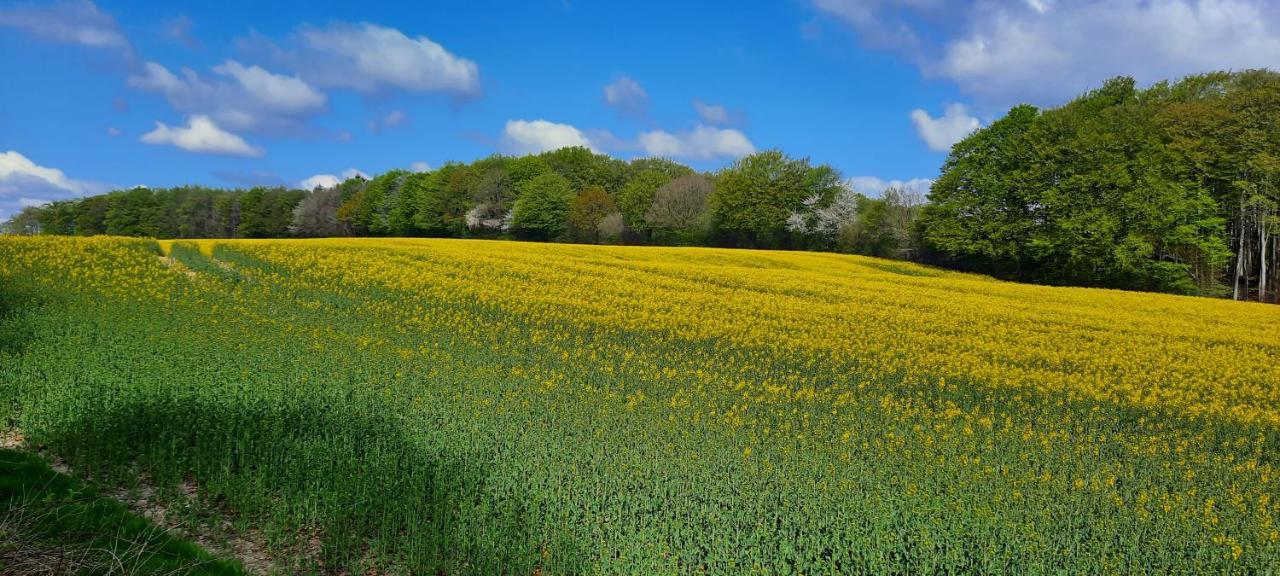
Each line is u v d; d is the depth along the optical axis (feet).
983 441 41.29
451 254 117.29
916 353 64.75
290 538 26.08
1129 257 153.79
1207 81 186.09
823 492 30.66
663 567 24.02
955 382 55.72
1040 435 43.37
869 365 60.39
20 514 23.29
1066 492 32.83
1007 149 181.78
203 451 32.07
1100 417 48.01
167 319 61.36
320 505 27.91
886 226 231.50
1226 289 160.56
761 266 145.59
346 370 48.39
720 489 30.86
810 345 65.87
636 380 51.60
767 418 43.62
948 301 97.45
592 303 82.43
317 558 25.22
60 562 21.12
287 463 31.01
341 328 64.80
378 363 51.11
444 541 25.23
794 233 255.09
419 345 59.52
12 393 38.11
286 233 369.71
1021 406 49.60
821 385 53.88
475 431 36.09
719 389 50.16
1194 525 29.66
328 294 81.30
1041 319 85.87
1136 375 60.80
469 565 24.26
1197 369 63.82
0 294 67.46
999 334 75.41
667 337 67.56
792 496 30.25
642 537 25.44
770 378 54.44
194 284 82.07
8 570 20.17
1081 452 39.83
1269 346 76.43
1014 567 25.57
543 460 32.60
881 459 36.14
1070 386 55.93
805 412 44.73
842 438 39.45
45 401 36.83
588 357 58.65
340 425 36.63
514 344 62.13
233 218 375.04
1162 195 154.30
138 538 24.36
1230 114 161.48
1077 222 158.71
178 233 369.50
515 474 30.58
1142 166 160.35
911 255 222.48
